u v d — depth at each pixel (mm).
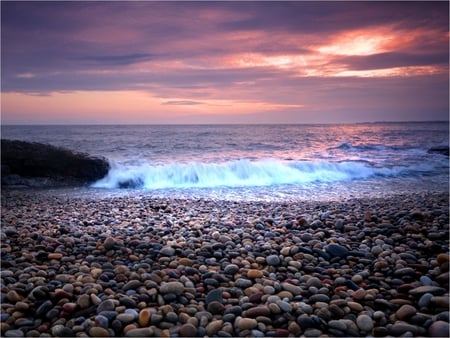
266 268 3895
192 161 17750
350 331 2762
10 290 3297
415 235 4844
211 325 2768
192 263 4000
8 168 12984
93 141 32219
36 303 3119
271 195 10203
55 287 3395
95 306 3047
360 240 4863
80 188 12320
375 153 21875
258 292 3271
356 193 10414
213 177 13352
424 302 3070
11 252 4461
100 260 4145
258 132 50438
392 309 3068
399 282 3521
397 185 11906
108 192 11367
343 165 14969
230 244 4609
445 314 2834
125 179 12859
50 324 2887
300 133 47594
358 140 34000
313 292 3320
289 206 7973
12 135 42375
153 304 3100
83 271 3811
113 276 3672
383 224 5363
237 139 35250
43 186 12789
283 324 2854
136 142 31172
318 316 2922
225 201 8977
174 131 54469
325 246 4488
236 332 2752
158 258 4180
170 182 12945
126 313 2912
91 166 13438
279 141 32750
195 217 6688
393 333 2732
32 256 4215
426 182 12547
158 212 7449
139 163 16672
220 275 3613
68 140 33656
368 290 3350
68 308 2992
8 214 7379
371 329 2785
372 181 12828
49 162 13438
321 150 24250
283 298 3197
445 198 9031
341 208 7488
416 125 87688
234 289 3355
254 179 13164
